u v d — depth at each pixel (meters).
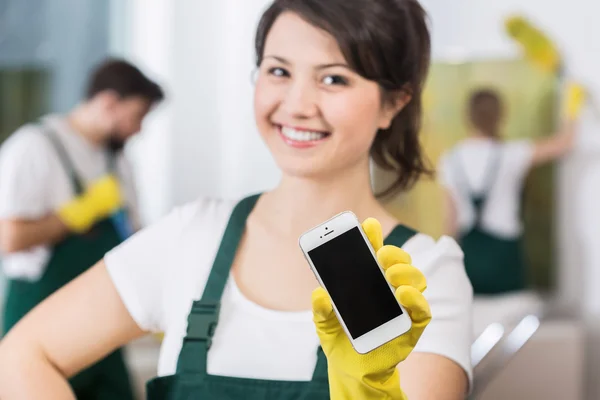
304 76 1.10
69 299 1.22
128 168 3.05
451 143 3.64
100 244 2.77
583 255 3.67
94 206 2.72
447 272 1.13
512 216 3.65
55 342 1.20
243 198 1.24
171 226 1.23
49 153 2.74
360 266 0.93
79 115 2.87
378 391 0.94
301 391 1.06
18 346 1.20
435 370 1.06
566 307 3.68
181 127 3.79
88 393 2.61
